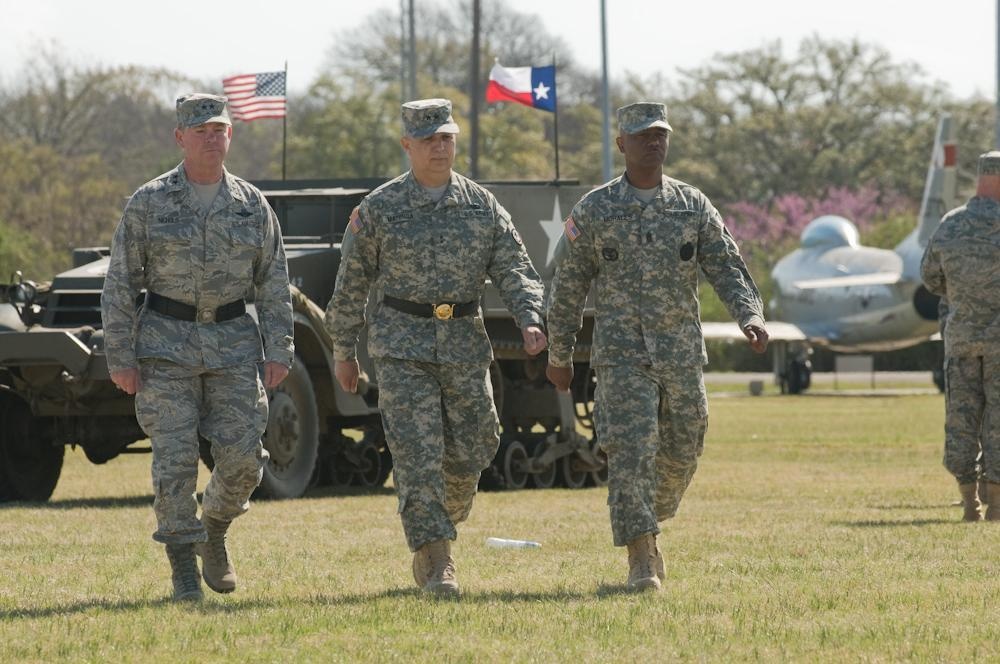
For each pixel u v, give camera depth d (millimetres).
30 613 14094
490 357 15359
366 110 140625
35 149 118125
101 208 115812
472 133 69500
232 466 14695
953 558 17984
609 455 15266
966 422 23281
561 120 187875
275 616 13703
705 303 135125
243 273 14711
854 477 33438
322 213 31750
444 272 15078
